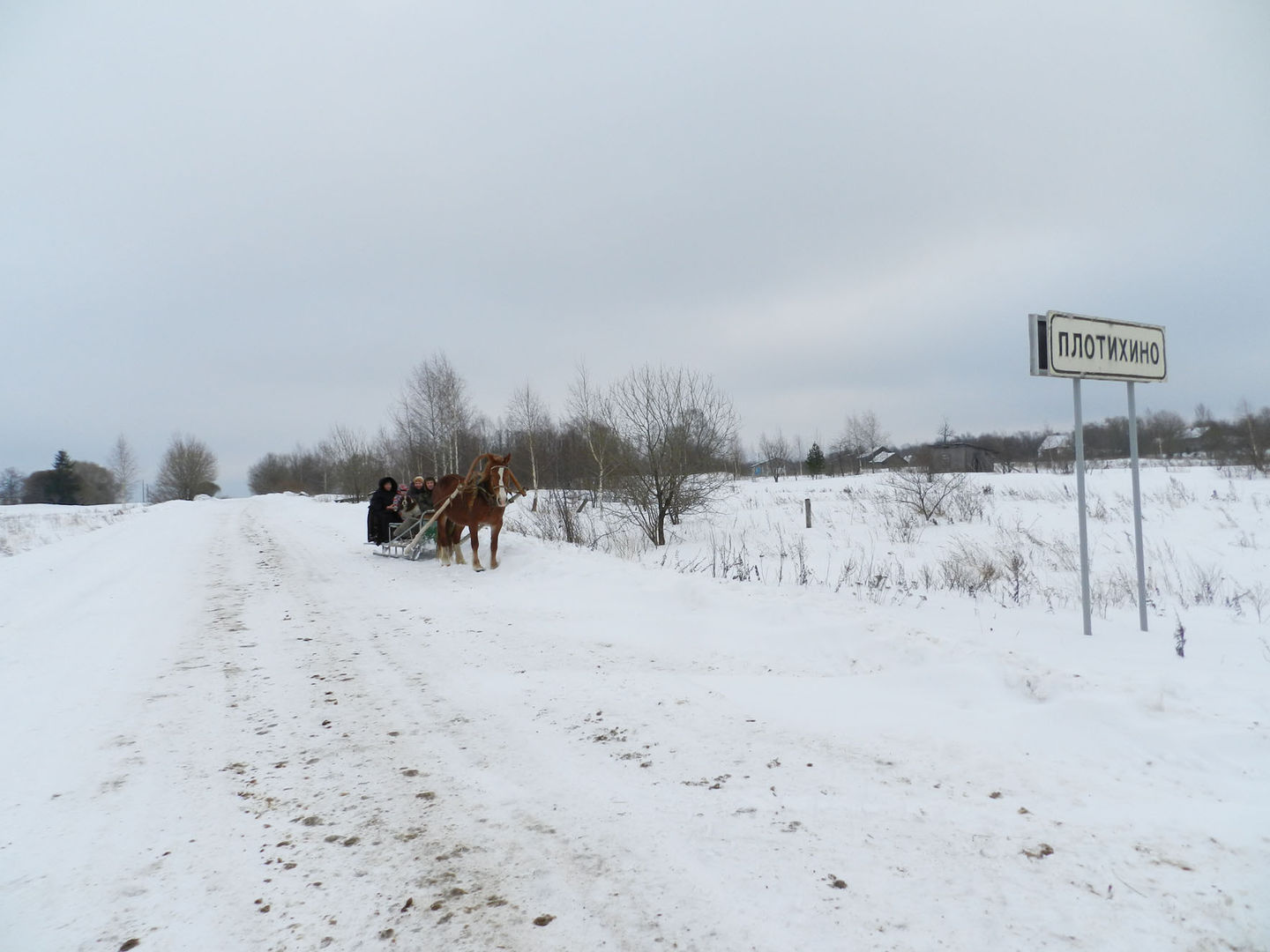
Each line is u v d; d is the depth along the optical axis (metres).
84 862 3.26
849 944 2.51
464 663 6.48
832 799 3.62
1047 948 2.43
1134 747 3.98
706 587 8.50
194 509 36.88
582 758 4.29
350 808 3.74
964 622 8.06
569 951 2.56
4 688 5.92
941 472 31.97
